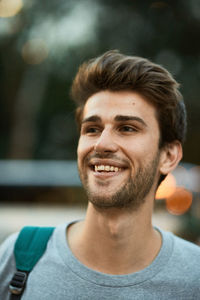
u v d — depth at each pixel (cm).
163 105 150
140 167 142
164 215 382
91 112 145
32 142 1130
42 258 147
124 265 141
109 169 140
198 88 872
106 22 802
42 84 1060
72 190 432
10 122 1195
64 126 1094
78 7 796
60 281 138
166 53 862
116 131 143
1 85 1100
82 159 146
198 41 845
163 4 820
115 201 138
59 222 392
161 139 153
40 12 820
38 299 136
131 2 812
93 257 143
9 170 438
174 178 385
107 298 134
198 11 807
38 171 439
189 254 149
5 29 866
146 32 830
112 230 140
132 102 144
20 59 966
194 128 975
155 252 148
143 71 145
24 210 411
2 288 145
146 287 137
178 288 138
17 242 152
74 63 830
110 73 145
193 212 378
